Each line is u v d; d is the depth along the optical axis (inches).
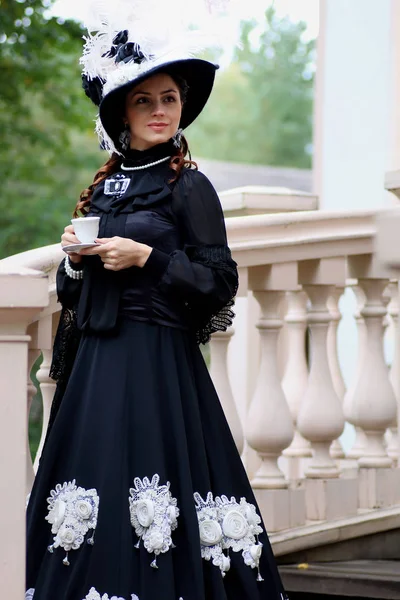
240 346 269.4
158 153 164.1
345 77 373.4
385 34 356.5
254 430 207.3
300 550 208.5
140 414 154.3
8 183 690.2
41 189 701.3
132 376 156.1
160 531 149.0
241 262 203.2
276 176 983.0
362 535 212.8
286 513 208.4
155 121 161.6
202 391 163.6
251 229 203.6
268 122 1362.0
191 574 150.6
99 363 157.9
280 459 275.0
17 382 138.8
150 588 148.2
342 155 375.9
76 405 159.2
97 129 167.0
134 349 157.5
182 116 172.9
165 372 157.8
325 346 215.0
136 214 160.6
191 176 161.9
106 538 149.3
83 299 161.0
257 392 209.2
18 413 138.6
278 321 209.9
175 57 160.9
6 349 138.3
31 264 173.2
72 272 163.0
